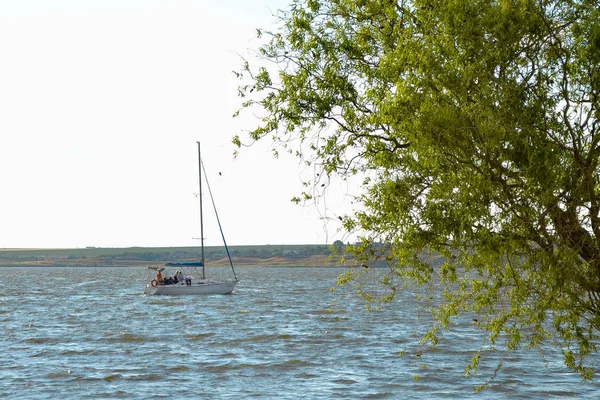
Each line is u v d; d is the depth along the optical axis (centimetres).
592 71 2952
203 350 10912
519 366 8969
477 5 2941
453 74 2916
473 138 2881
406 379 8438
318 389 7988
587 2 3062
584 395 7575
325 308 19050
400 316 15350
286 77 3691
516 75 2936
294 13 3697
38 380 8431
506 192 2866
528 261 3009
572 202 2878
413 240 3061
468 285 3534
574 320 3194
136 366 9412
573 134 2941
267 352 10638
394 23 3466
